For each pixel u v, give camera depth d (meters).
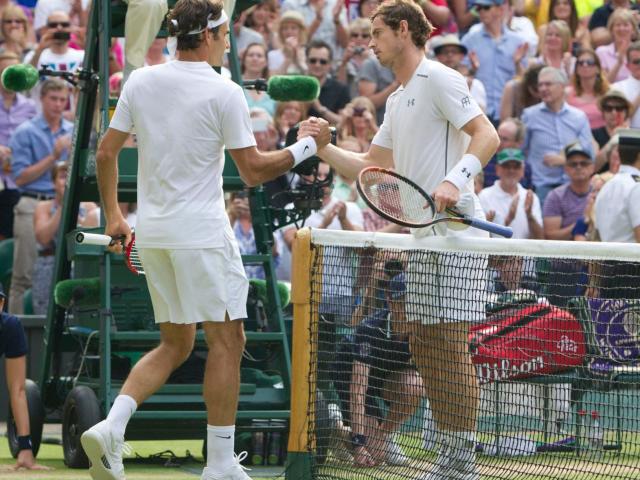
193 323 17.25
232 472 17.16
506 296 18.95
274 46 45.38
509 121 41.41
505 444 18.53
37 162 39.03
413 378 18.14
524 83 43.22
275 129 39.94
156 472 22.50
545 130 42.03
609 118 43.00
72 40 43.69
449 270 17.44
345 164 19.83
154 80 17.03
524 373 18.75
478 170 17.55
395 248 17.55
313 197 24.30
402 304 17.89
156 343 23.98
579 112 42.38
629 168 30.98
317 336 17.72
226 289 16.92
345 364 18.03
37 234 37.59
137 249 17.30
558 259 17.50
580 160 39.19
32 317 33.31
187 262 16.70
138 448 28.06
